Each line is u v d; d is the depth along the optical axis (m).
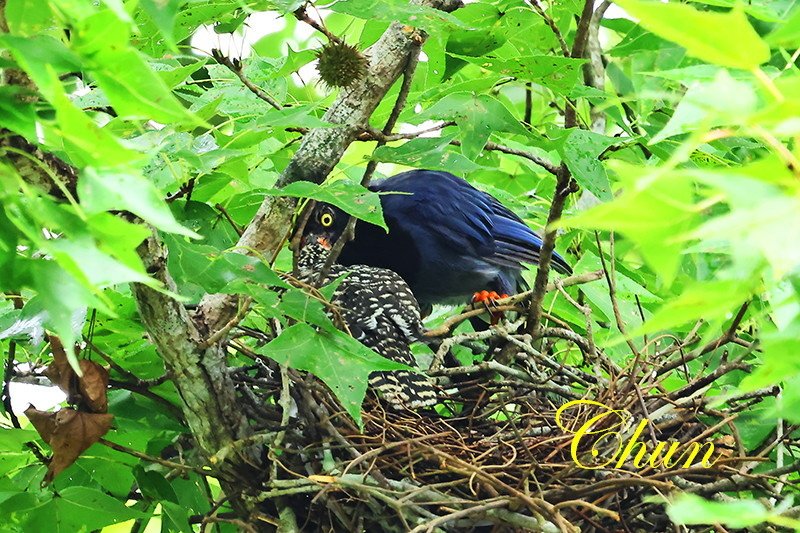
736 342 8.74
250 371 9.32
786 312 4.13
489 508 7.42
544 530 7.39
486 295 11.35
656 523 8.05
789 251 2.99
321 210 11.11
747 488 7.74
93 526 8.24
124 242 4.29
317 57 8.73
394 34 8.44
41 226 4.43
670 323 3.70
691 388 8.60
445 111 8.69
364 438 8.23
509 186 14.02
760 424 8.65
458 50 9.82
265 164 10.73
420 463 8.19
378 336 9.41
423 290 11.93
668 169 3.32
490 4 10.18
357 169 11.72
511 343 9.75
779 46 4.49
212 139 8.09
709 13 3.48
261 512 8.34
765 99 3.61
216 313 7.98
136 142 7.45
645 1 3.42
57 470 7.74
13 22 4.39
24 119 4.48
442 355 9.48
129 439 8.78
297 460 8.23
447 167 7.98
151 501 9.00
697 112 4.57
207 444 8.10
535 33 11.33
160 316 7.43
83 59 4.11
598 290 10.43
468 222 11.71
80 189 4.15
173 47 4.46
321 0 8.09
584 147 8.50
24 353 9.00
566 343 11.16
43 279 4.41
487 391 9.27
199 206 9.23
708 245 4.31
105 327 8.68
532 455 8.05
